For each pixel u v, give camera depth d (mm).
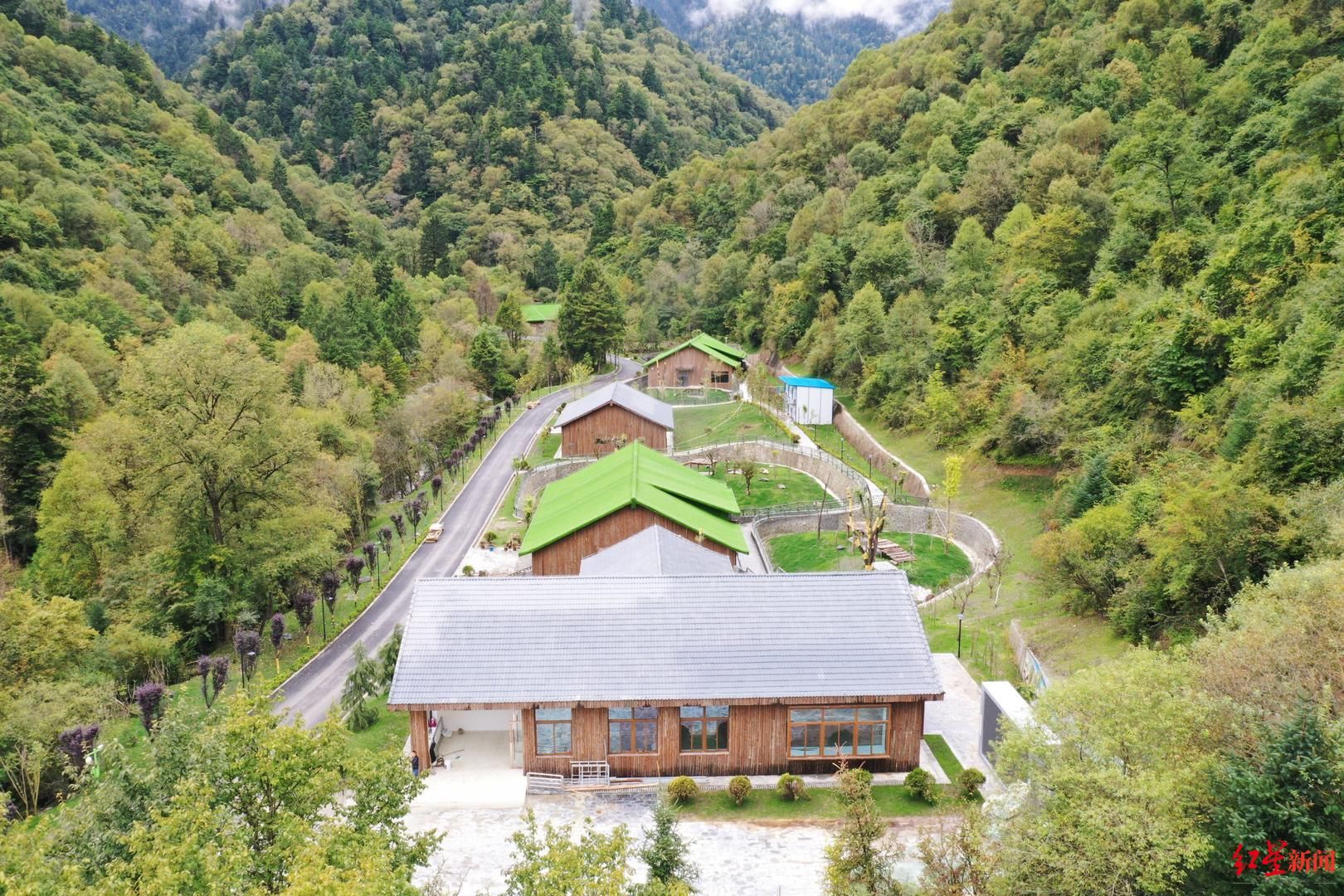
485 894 24938
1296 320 40969
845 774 24469
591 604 35219
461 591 35594
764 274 122125
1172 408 47094
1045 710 22469
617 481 55750
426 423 90438
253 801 20828
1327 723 18453
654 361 109875
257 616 52406
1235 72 77875
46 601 49469
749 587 35875
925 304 82688
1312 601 22891
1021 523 53625
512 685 32219
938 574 52000
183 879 16312
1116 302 57500
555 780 32375
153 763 21047
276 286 128875
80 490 54906
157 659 46125
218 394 53469
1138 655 23328
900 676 32594
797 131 156375
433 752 34062
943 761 33344
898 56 146750
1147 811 18812
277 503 56875
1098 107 91688
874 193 109438
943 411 67438
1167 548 33688
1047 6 121312
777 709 32531
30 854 18484
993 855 20391
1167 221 65312
